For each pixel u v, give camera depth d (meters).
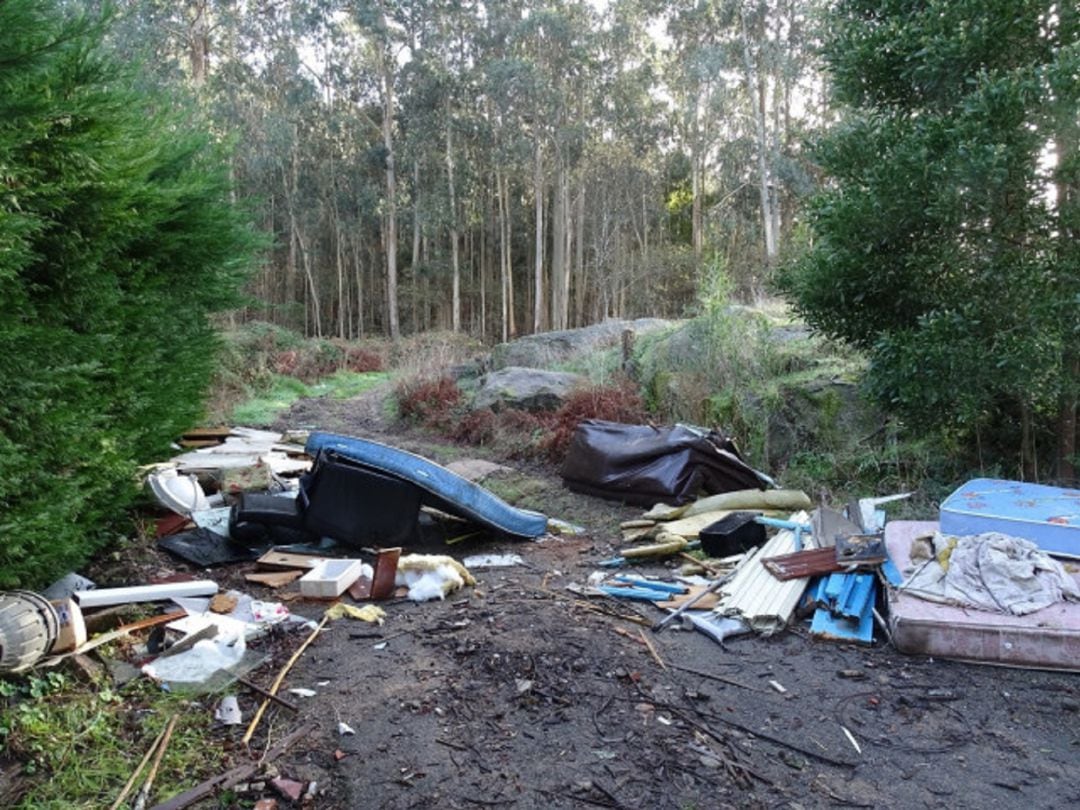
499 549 5.18
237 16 26.52
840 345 7.41
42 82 3.55
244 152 28.64
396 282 32.25
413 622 3.69
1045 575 3.53
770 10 23.11
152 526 4.81
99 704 2.77
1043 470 5.62
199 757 2.50
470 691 2.97
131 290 4.75
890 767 2.53
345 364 18.97
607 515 6.17
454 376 12.45
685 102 29.75
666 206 33.06
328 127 31.83
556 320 29.95
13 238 2.93
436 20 29.67
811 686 3.11
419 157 30.95
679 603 3.98
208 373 7.52
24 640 2.75
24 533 3.06
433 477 4.93
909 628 3.37
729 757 2.57
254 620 3.61
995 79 4.65
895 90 5.59
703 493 6.34
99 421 4.02
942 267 5.14
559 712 2.82
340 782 2.39
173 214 5.03
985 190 4.62
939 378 4.95
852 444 6.51
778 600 3.77
